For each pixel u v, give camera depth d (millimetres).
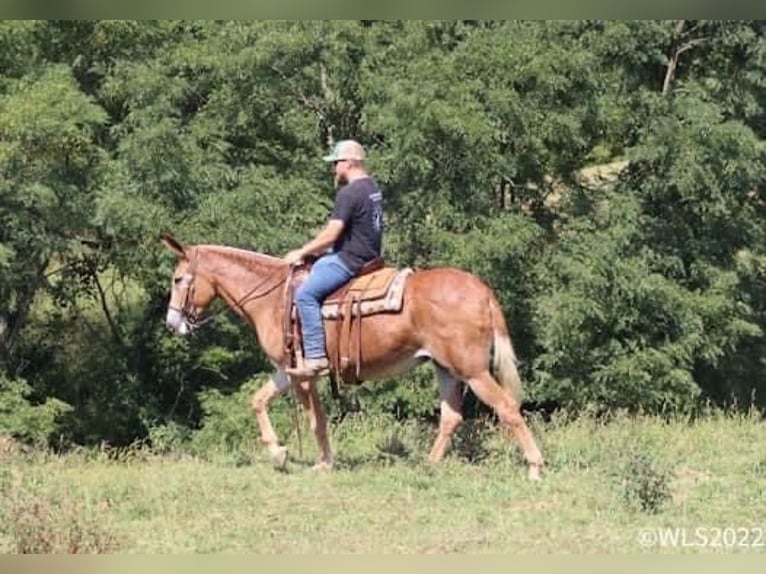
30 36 17594
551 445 12773
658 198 18969
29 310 20656
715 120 17891
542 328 17984
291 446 14141
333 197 18875
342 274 11008
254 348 19484
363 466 11742
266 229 17453
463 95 16875
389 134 17109
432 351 10906
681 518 9602
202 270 11703
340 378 11203
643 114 18453
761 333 19062
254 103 18547
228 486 10742
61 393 20531
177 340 20016
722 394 20078
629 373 17969
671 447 13016
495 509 9906
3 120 16156
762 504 10117
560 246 18312
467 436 12859
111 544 8734
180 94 18141
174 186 17453
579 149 18922
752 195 19984
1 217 17219
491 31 18078
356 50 18844
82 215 17359
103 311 21438
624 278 17828
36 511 9102
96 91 19062
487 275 17344
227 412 17891
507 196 19172
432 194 17562
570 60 17359
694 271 18969
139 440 19500
